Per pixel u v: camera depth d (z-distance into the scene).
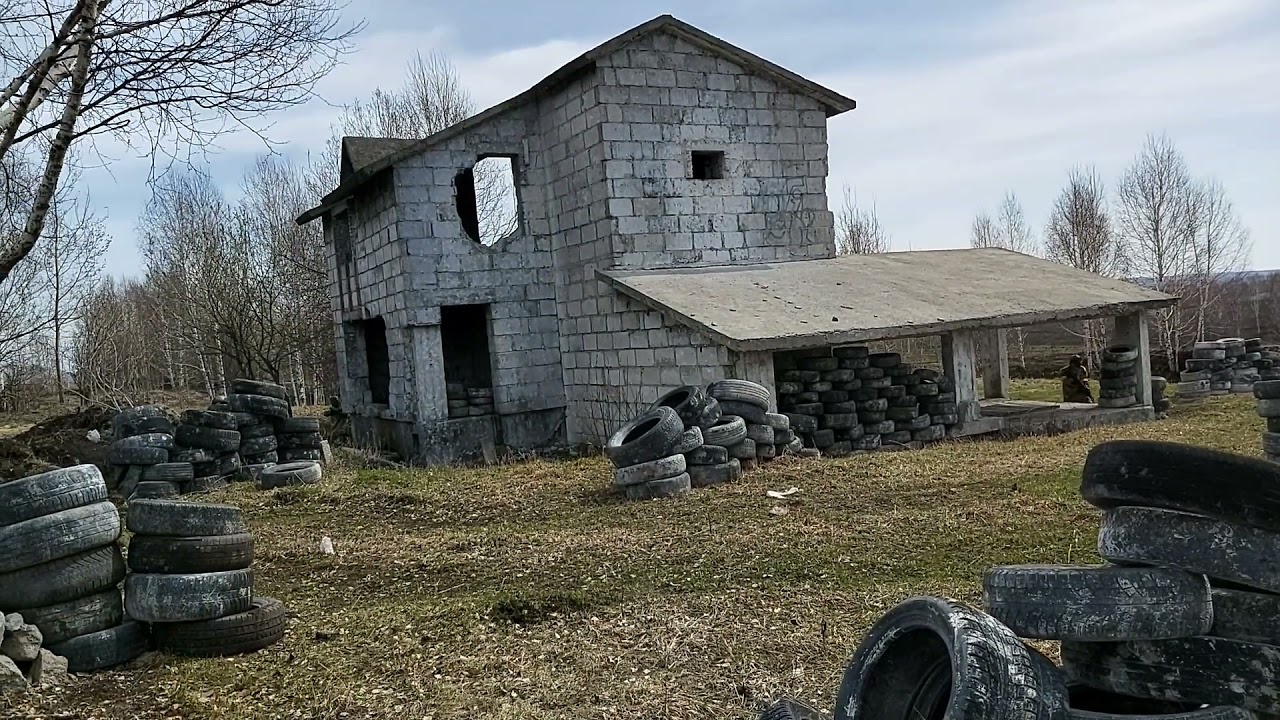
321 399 41.69
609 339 17.52
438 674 6.18
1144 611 4.16
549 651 6.46
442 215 18.38
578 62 17.28
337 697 5.88
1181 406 19.94
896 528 9.23
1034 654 3.94
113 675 6.45
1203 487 4.16
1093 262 36.31
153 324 40.78
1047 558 7.92
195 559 6.82
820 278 17.78
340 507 12.41
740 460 12.89
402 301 18.23
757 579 7.87
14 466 16.20
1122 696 4.40
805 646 6.22
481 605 7.56
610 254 17.42
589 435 18.45
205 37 8.23
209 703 5.86
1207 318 36.66
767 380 14.48
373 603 8.05
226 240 34.69
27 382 32.22
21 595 6.41
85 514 6.66
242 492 14.00
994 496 10.48
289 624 7.49
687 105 18.02
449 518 11.51
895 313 15.86
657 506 11.11
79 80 7.58
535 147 19.23
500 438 18.80
